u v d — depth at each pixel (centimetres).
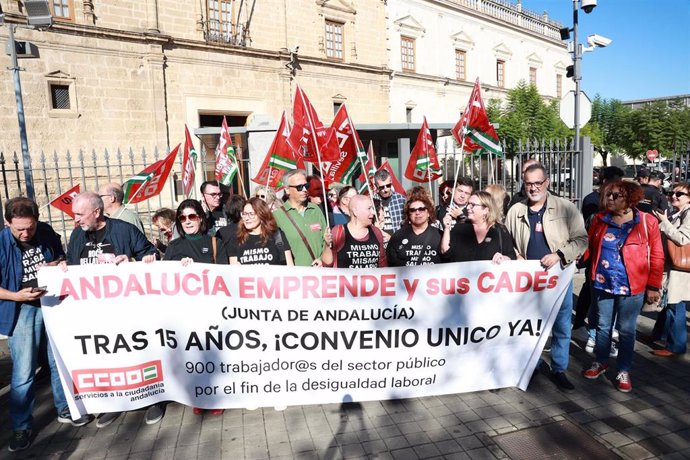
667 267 494
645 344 538
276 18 1956
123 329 386
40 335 381
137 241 423
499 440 362
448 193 654
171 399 398
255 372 402
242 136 1127
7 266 366
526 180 442
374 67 2330
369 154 795
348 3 2202
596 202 589
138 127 1591
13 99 1341
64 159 1441
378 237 436
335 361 405
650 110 3238
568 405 410
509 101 2639
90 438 378
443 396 431
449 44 2753
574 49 1075
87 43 1467
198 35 1723
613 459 337
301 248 471
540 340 427
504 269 414
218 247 441
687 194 500
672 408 402
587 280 501
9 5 1323
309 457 346
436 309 409
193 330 392
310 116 513
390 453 349
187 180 733
